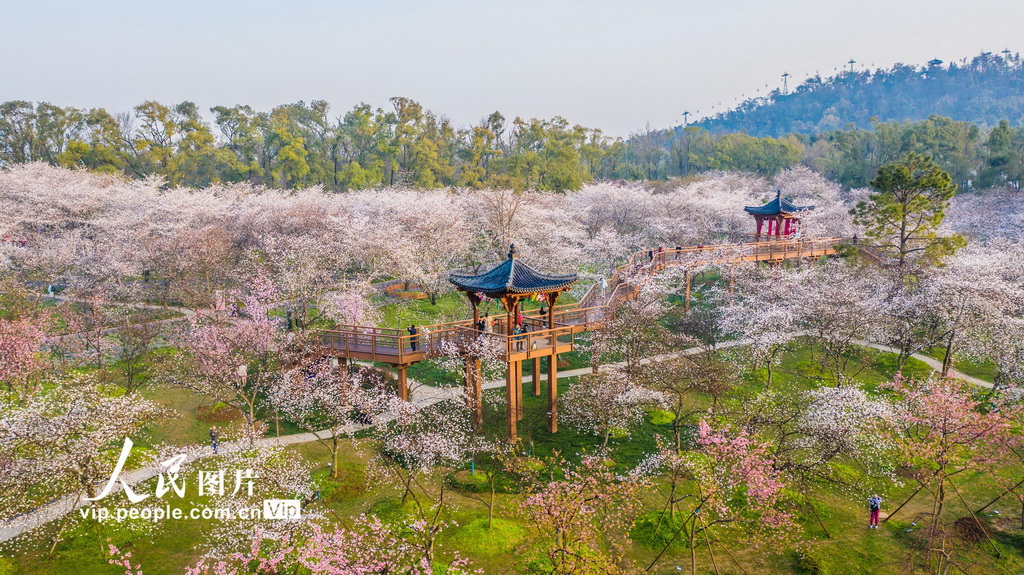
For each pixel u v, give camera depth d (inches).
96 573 751.7
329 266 1716.3
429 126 4158.5
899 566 784.3
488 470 1030.4
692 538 740.0
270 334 1226.0
